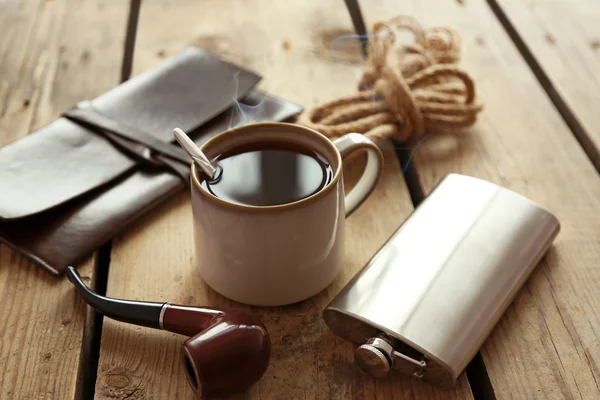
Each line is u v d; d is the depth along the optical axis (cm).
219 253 55
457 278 55
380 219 65
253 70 83
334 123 71
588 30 91
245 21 92
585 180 70
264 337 52
